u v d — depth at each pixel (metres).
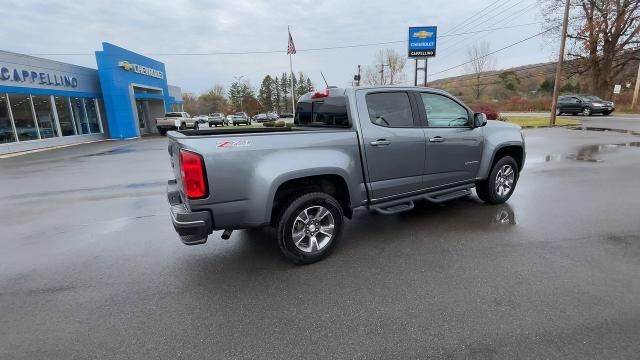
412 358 2.25
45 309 2.94
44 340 2.53
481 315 2.67
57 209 6.27
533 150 11.12
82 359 2.33
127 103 25.66
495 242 4.04
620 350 2.24
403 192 4.34
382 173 4.08
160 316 2.80
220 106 90.25
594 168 8.17
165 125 27.97
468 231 4.41
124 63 25.00
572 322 2.54
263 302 2.96
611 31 29.69
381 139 3.99
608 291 2.93
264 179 3.24
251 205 3.24
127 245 4.36
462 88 72.56
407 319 2.66
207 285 3.29
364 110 3.94
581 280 3.12
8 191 8.09
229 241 4.39
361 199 3.98
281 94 105.62
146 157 13.70
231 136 3.14
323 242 3.74
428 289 3.07
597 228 4.37
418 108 4.38
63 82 20.98
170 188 4.00
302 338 2.48
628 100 31.72
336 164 3.64
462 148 4.77
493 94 66.50
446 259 3.64
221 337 2.52
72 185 8.55
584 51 30.78
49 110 20.00
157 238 4.59
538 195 5.97
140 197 7.02
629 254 3.62
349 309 2.82
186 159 3.00
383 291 3.07
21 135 17.97
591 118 24.28
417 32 24.78
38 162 13.30
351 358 2.27
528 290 2.99
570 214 4.93
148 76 29.33
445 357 2.25
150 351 2.39
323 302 2.93
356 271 3.46
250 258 3.87
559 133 15.90
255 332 2.57
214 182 3.08
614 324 2.50
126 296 3.12
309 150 3.51
